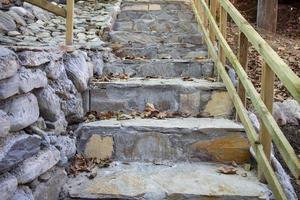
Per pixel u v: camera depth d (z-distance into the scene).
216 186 2.38
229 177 2.52
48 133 2.32
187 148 2.77
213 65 3.73
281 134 2.08
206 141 2.76
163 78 3.61
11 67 1.87
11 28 3.87
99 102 3.19
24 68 2.09
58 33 4.17
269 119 2.21
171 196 2.30
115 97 3.20
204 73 3.74
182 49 4.32
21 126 1.99
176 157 2.77
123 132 2.78
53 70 2.48
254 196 2.28
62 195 2.32
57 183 2.32
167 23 5.22
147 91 3.22
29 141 2.01
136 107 3.22
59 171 2.37
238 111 2.83
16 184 1.86
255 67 4.67
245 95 2.96
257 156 2.44
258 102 2.38
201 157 2.77
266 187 2.37
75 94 2.81
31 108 2.12
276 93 4.07
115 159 2.77
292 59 5.28
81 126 2.80
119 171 2.59
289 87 1.87
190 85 3.21
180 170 2.62
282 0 8.27
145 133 2.77
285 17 7.79
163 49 4.31
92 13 5.39
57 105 2.45
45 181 2.18
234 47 5.04
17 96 2.00
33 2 2.63
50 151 2.23
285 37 6.65
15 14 4.19
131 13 5.59
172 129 2.76
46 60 2.39
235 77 3.50
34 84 2.16
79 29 4.64
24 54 2.10
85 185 2.39
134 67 3.78
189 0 5.83
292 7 8.06
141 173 2.56
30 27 4.16
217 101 3.19
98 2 6.01
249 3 8.10
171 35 4.77
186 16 5.44
